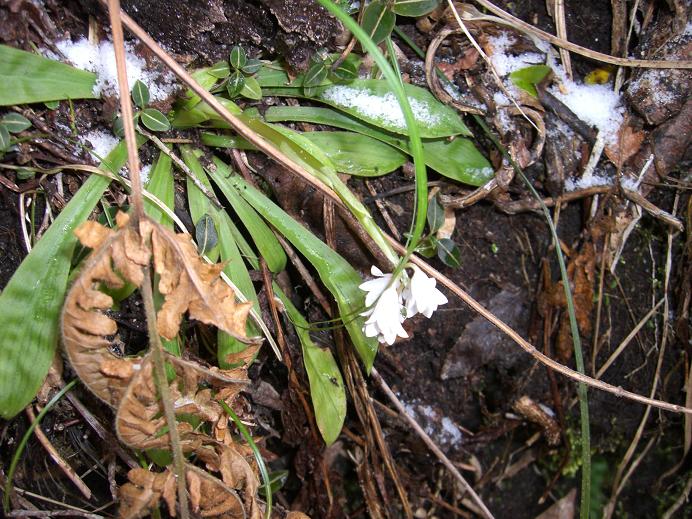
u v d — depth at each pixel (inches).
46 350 8.6
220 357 9.7
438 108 10.3
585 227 11.8
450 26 10.3
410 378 12.7
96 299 7.3
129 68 9.2
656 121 10.9
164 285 7.6
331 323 11.2
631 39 11.0
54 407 10.0
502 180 10.8
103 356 7.6
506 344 12.5
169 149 9.7
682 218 11.8
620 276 12.3
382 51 10.3
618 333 12.6
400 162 10.5
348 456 13.4
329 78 9.9
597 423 13.5
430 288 8.6
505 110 10.7
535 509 14.3
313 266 10.8
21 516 10.1
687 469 13.7
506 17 10.3
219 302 7.7
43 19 8.7
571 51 11.0
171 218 9.6
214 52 9.6
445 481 13.6
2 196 9.4
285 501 13.3
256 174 10.5
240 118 9.2
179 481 8.1
